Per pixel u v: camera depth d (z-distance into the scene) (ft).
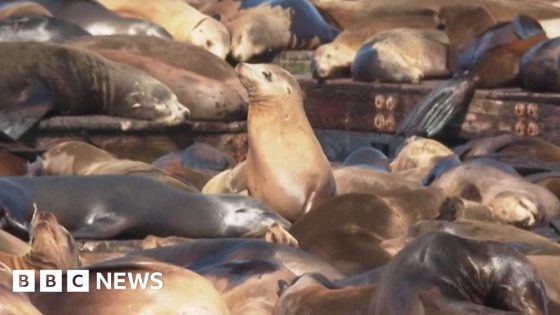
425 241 89.66
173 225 137.39
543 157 183.83
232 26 252.62
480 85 201.16
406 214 133.59
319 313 94.68
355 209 127.13
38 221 110.01
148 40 214.48
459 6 215.92
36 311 84.69
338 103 212.23
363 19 250.37
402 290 87.86
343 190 151.43
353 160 175.11
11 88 194.59
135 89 198.80
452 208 136.67
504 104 196.95
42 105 192.95
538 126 194.08
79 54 198.49
